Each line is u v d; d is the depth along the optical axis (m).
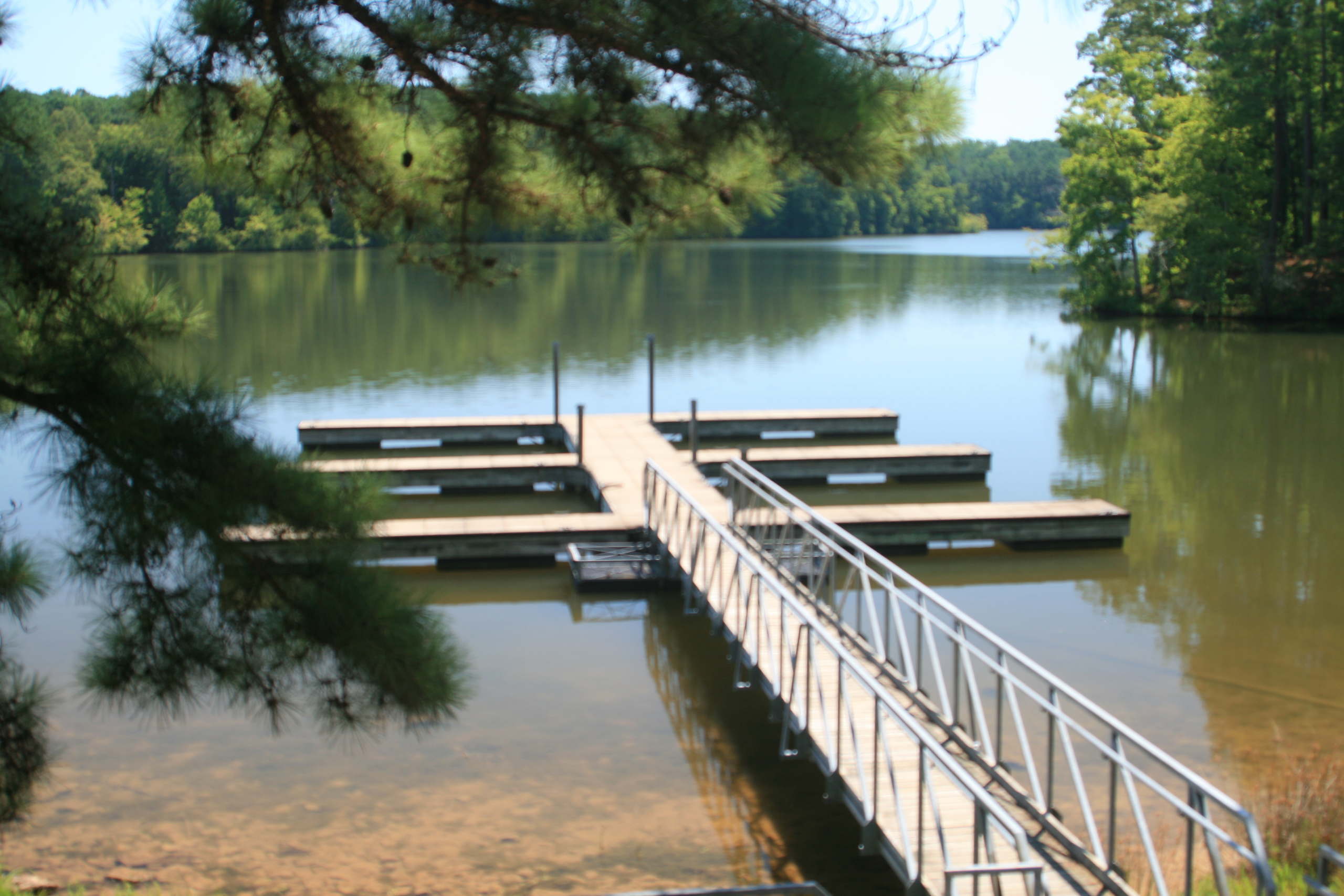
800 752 5.93
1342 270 29.25
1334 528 11.47
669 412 16.98
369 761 6.59
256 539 3.63
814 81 2.97
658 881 5.30
